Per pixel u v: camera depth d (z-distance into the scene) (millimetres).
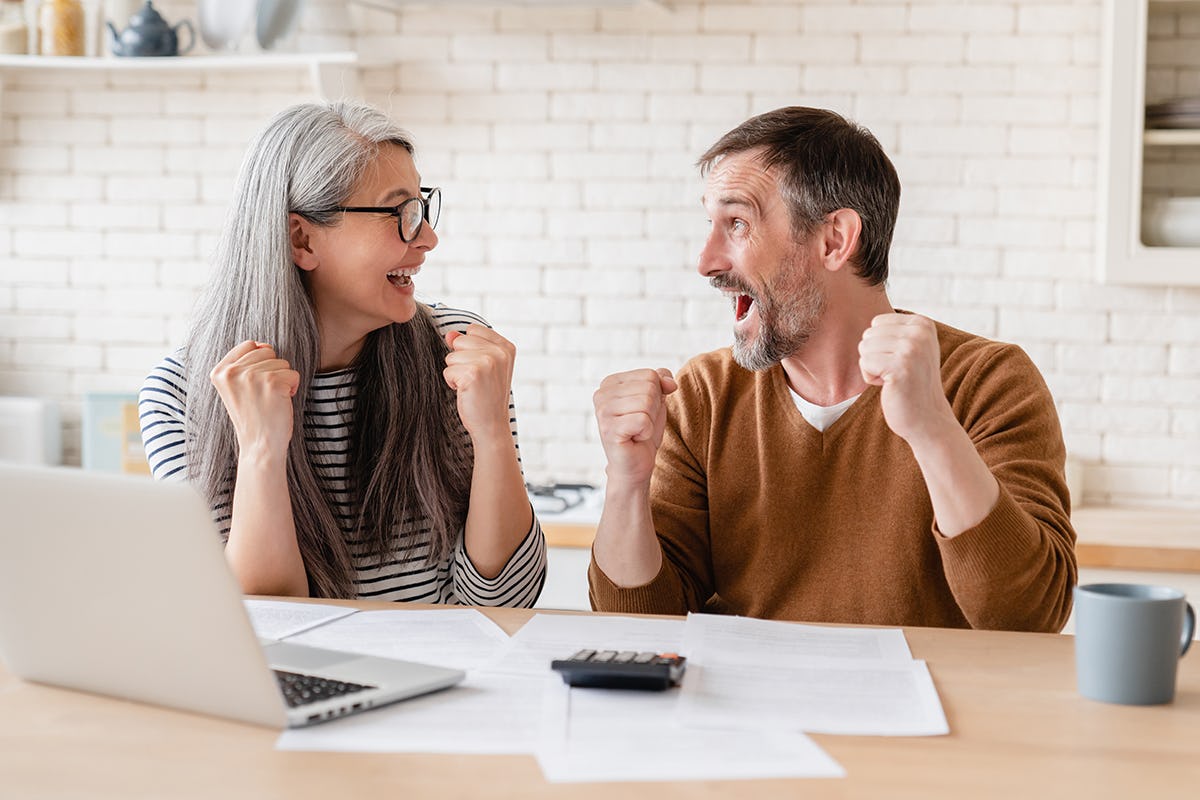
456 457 1867
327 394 1813
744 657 1226
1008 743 997
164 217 3412
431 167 3301
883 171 1696
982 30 3102
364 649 1261
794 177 1660
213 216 3402
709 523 1795
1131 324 3104
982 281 3145
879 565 1674
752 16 3170
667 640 1297
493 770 934
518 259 3291
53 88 3416
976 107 3117
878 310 1729
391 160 1774
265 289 1745
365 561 1815
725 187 1696
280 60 3104
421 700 1095
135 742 1000
